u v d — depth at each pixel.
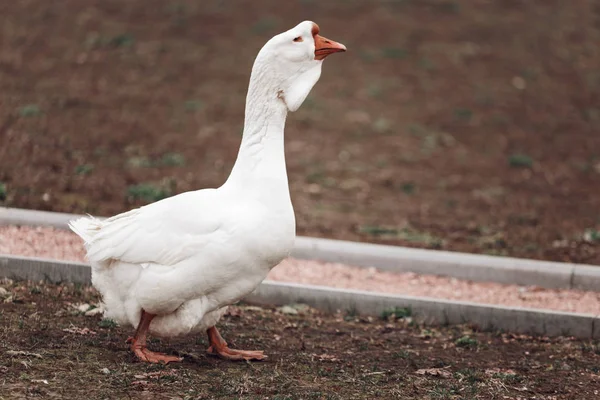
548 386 7.42
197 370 7.09
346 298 9.52
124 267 6.90
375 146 18.14
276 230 6.81
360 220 13.60
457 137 19.19
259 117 7.01
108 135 16.73
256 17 25.66
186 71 21.47
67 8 24.59
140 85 20.23
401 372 7.54
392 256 11.06
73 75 20.16
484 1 28.84
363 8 27.28
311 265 11.00
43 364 6.80
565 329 9.16
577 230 13.68
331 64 22.95
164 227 6.76
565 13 28.27
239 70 21.97
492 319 9.30
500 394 7.09
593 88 23.06
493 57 24.39
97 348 7.35
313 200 14.58
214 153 16.66
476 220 14.05
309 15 26.16
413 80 22.39
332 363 7.67
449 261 10.95
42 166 14.24
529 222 14.10
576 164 18.16
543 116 20.97
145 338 7.11
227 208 6.81
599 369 7.99
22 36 22.11
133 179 14.34
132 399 6.27
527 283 10.79
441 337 8.94
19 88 18.70
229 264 6.70
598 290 10.61
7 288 8.87
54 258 9.81
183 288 6.72
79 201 12.59
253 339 8.23
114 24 23.88
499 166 17.66
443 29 26.08
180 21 24.67
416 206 14.74
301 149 17.56
